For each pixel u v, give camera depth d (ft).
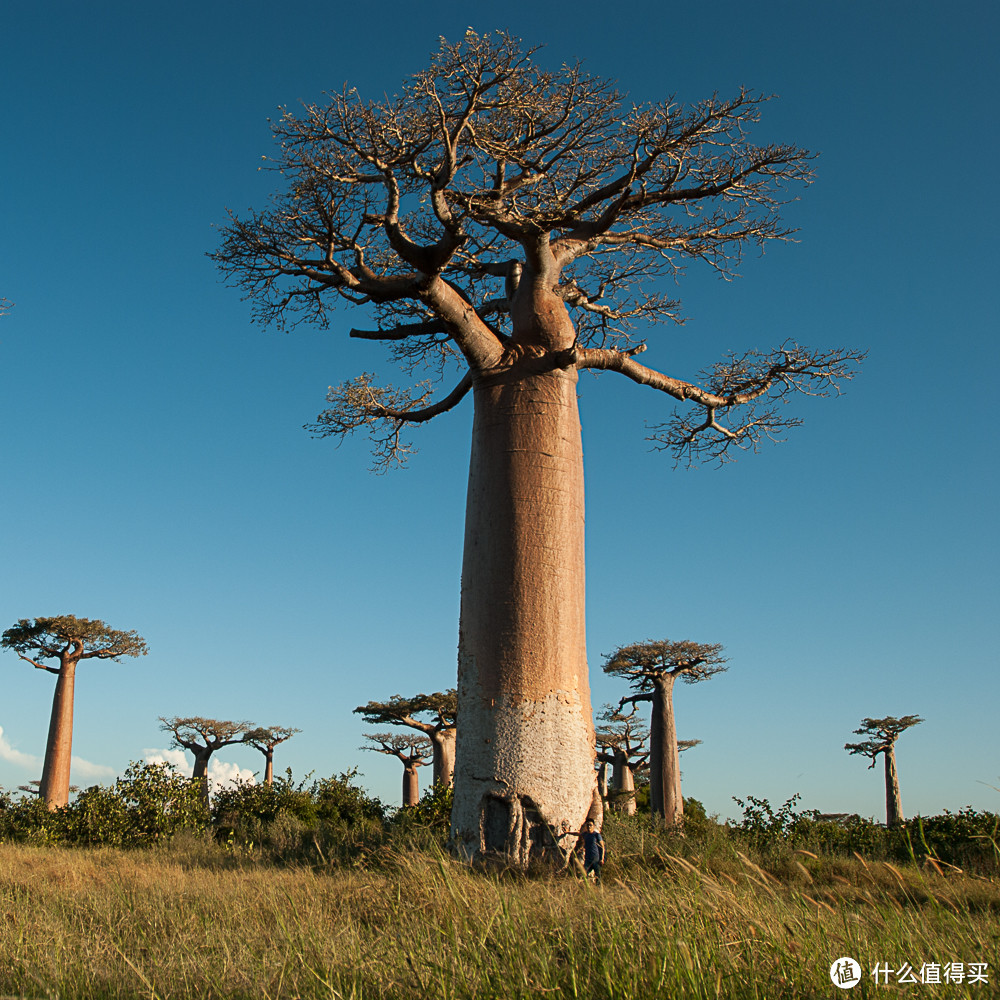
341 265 34.94
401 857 22.56
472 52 30.35
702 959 11.30
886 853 39.22
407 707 103.55
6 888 24.03
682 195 33.65
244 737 122.83
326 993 11.29
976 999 10.61
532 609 29.45
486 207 32.07
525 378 31.73
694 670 91.09
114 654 95.20
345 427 42.78
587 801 28.84
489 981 11.03
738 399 40.22
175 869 30.07
